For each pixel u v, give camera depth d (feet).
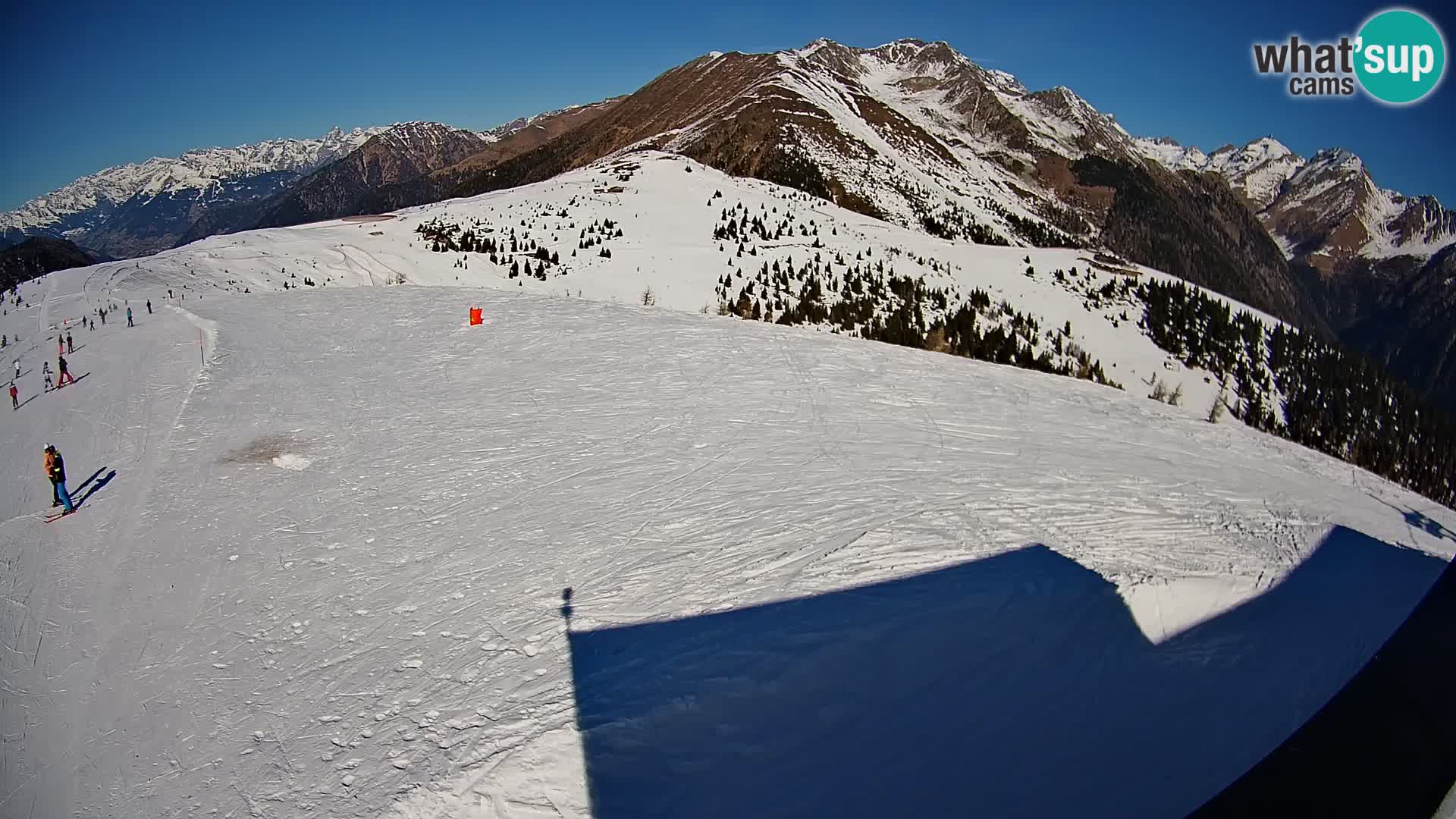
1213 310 273.75
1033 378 76.64
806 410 59.88
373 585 34.35
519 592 32.17
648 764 20.72
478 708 24.32
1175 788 18.28
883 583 30.14
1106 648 24.91
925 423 57.16
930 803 18.45
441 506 43.29
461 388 68.44
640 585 31.65
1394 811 5.97
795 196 341.82
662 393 64.80
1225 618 27.22
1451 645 6.34
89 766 24.41
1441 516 49.08
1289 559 33.35
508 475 47.32
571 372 72.28
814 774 19.79
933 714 21.88
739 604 29.25
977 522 36.63
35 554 40.96
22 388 77.51
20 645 32.24
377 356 81.00
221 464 52.54
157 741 25.20
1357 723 6.93
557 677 25.46
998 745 20.36
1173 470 49.42
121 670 29.68
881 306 197.57
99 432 61.36
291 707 26.00
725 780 19.86
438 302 109.40
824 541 34.83
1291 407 214.90
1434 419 247.91
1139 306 263.90
